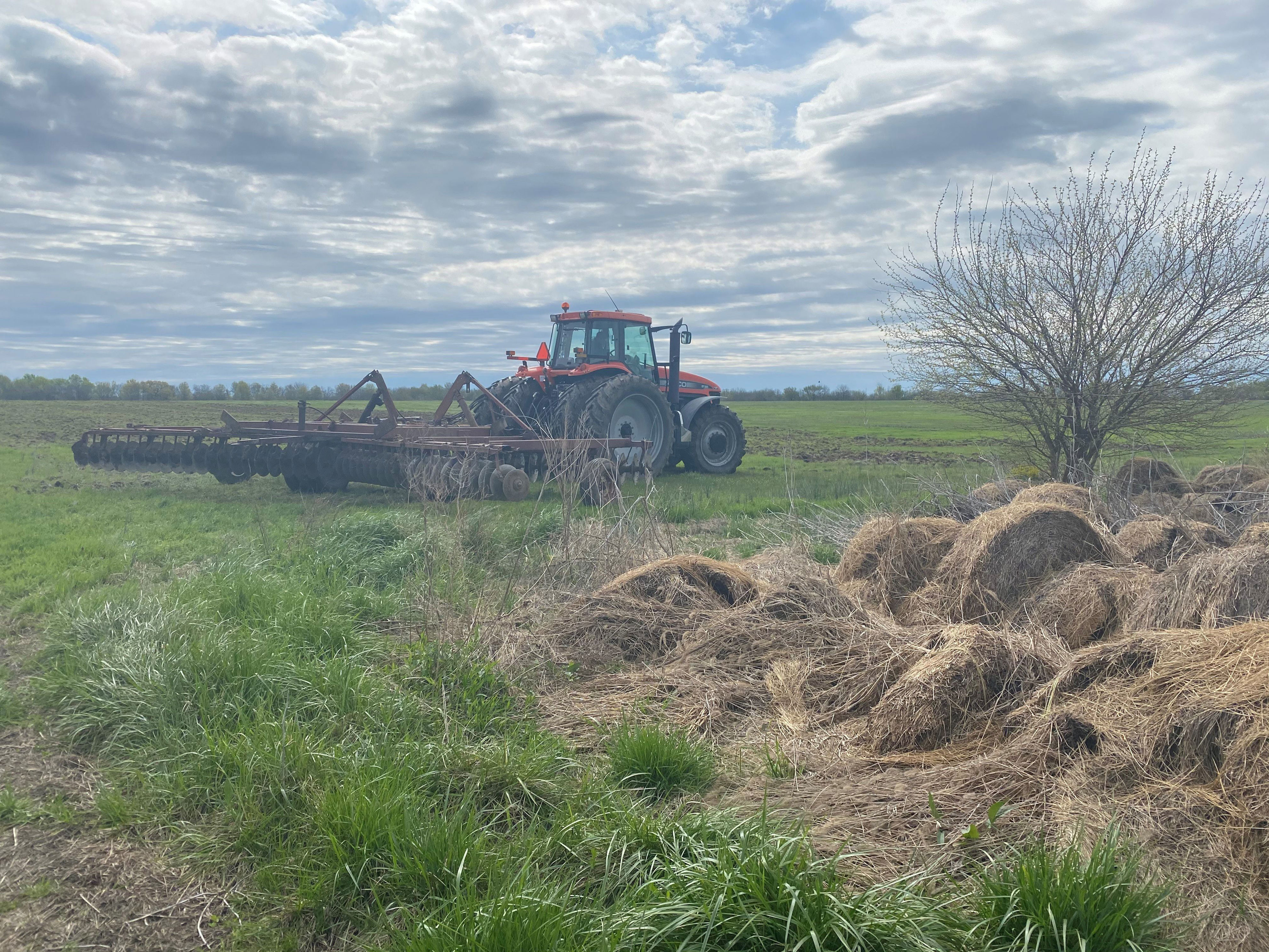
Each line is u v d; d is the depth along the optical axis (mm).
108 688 4590
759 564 7445
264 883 3043
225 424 16469
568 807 3377
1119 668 3840
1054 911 2398
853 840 3068
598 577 6926
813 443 28766
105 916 2910
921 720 3980
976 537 5793
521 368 17172
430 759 3762
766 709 4668
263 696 4539
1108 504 8062
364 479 14180
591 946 2426
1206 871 2768
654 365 17406
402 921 2781
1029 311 9969
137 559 8688
